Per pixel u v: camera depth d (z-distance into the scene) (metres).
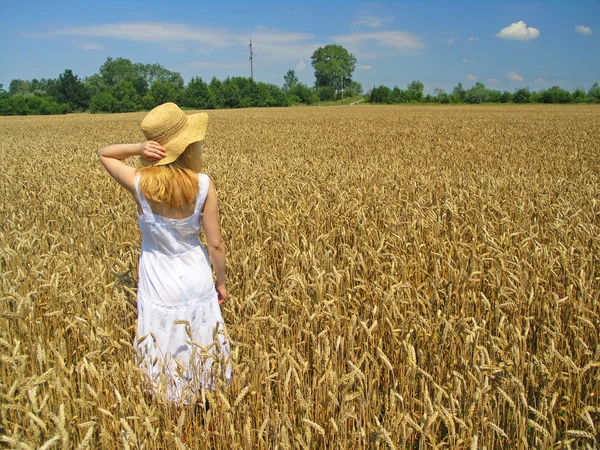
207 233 3.31
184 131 3.09
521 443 2.74
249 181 9.48
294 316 3.93
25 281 4.45
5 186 9.34
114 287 4.11
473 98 92.38
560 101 85.12
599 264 4.72
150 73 144.88
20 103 79.25
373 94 105.50
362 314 4.09
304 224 6.52
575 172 11.75
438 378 3.26
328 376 2.98
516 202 7.48
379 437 2.44
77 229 6.31
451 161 13.82
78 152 16.70
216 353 3.24
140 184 3.10
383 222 6.51
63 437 2.16
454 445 2.58
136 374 3.03
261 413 3.11
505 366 2.93
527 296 4.16
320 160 14.38
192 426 3.04
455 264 4.89
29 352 3.50
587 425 3.00
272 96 96.19
